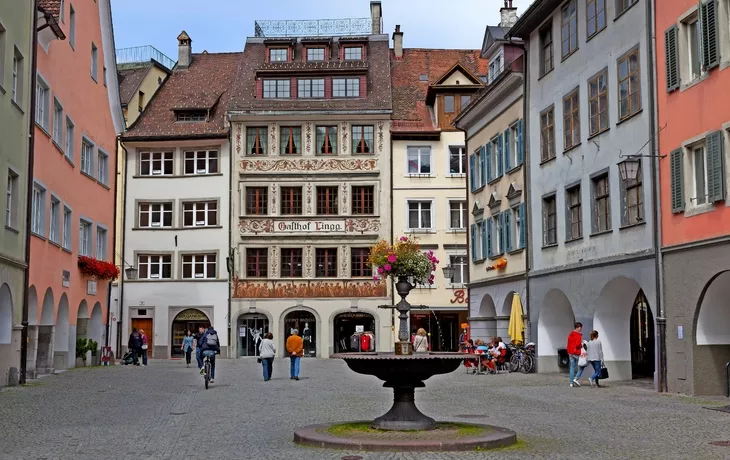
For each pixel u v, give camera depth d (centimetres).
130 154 5334
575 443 1323
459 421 1633
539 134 3256
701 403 1986
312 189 5194
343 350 5134
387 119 5225
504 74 3462
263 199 5231
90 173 3809
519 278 3434
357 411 1841
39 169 2939
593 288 2759
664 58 2323
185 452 1252
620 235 2586
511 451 1235
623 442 1340
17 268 2625
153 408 1933
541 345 3212
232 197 5206
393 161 5222
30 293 2911
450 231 5181
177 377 3083
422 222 5203
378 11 5916
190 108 5425
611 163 2655
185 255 5256
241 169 5216
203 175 5266
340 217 5162
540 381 2764
